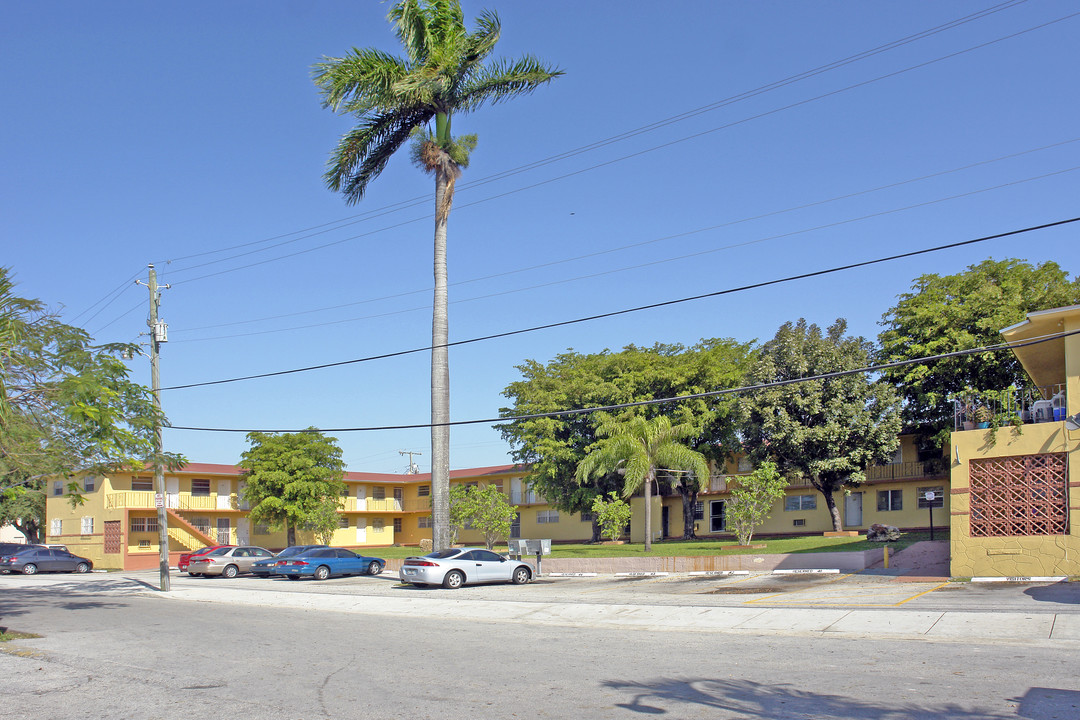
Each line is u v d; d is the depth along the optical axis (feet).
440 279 99.66
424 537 209.15
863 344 129.08
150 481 169.27
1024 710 28.86
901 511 134.51
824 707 29.94
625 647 46.24
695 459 118.01
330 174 100.63
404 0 94.89
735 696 32.19
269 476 160.25
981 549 69.77
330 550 116.67
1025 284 116.88
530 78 98.43
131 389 80.48
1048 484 67.77
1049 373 83.51
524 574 97.45
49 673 40.22
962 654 40.01
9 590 103.96
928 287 124.26
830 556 86.38
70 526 167.94
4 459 66.64
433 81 94.58
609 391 148.05
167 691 35.37
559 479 156.97
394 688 35.17
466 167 101.65
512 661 41.93
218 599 90.74
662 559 97.30
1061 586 61.57
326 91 94.99
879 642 45.29
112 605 81.25
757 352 141.18
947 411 120.37
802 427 121.80
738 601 66.33
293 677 38.22
